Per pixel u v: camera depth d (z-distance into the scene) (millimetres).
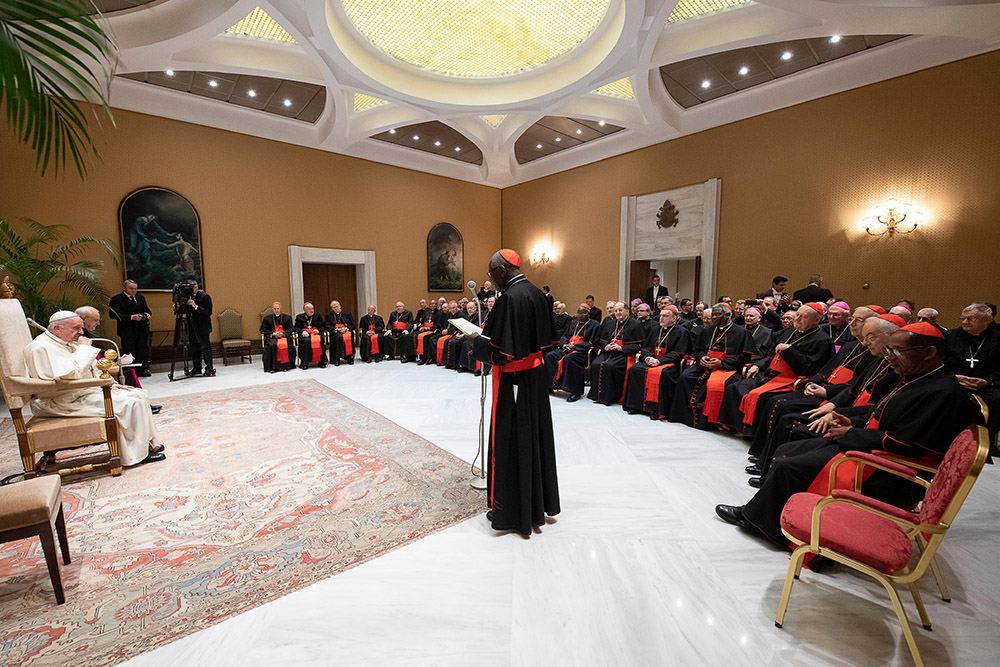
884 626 1896
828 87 6793
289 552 2451
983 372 3928
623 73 6738
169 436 4367
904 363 2166
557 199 11484
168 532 2650
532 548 2480
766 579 2215
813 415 3062
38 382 3182
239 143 8719
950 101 5770
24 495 2012
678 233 8938
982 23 4965
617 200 10094
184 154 8141
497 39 6906
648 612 1986
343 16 6156
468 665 1711
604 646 1798
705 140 8438
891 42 6113
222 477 3420
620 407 5383
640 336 5434
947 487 1580
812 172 7074
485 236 12812
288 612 1996
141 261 7801
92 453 3875
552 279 11805
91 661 1730
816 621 1923
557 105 8086
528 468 2561
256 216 8992
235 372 7938
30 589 2154
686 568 2299
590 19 6395
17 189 6812
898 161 6215
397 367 8562
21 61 1220
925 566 1567
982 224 5602
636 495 3092
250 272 8992
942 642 1801
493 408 2646
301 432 4488
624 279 9945
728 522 2740
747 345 4418
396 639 1841
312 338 8375
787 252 7426
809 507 2004
